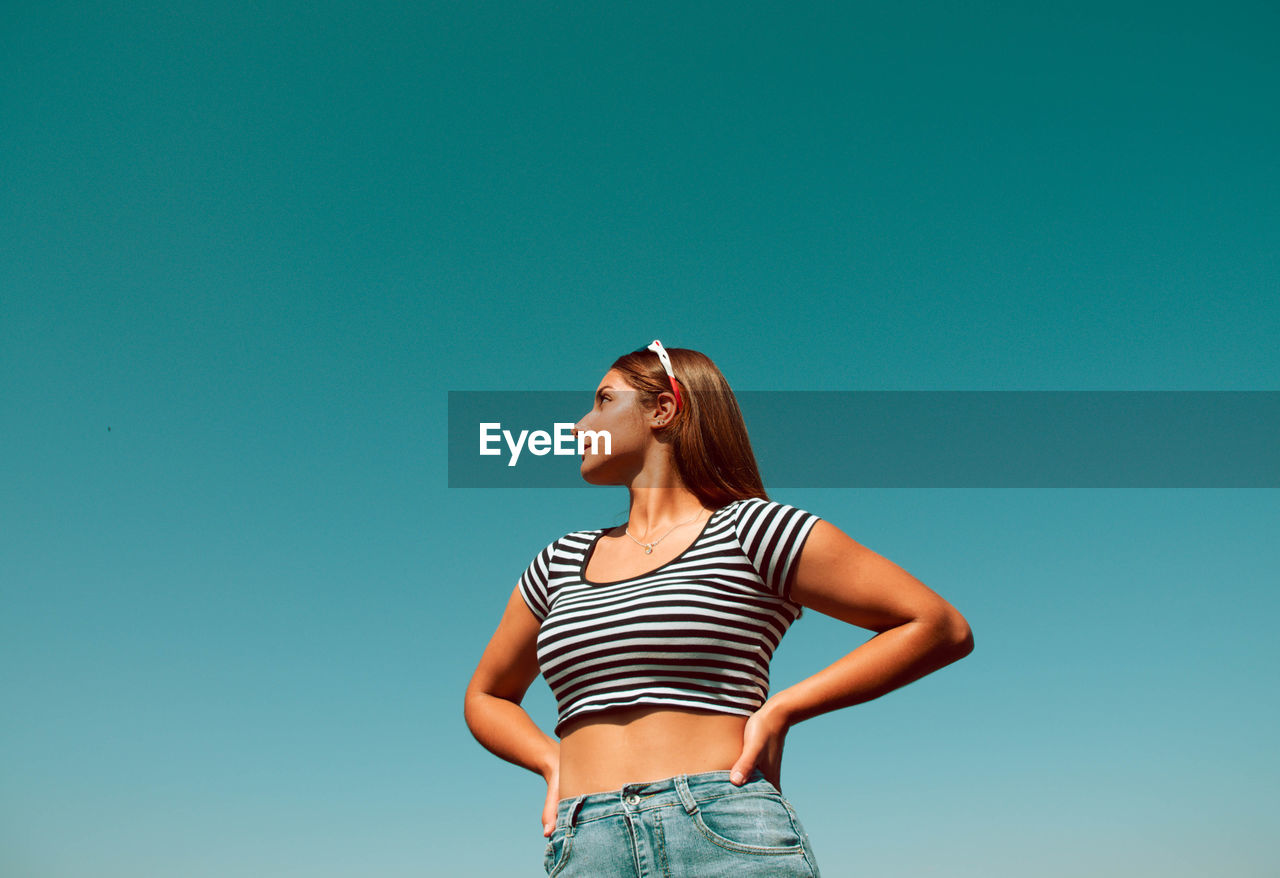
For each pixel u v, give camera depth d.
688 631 1.83
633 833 1.69
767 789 1.74
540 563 2.31
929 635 1.85
